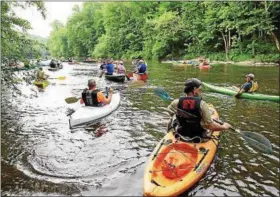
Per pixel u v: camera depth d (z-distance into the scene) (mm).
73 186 4391
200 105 4707
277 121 7359
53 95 11656
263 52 28891
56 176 4703
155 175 4152
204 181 4383
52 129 7047
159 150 4730
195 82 4777
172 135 5184
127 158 5297
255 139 4945
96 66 30172
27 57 9695
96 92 8023
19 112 8719
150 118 7699
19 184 4449
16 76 9758
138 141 6098
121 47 49438
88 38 64312
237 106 9031
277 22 29688
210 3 32781
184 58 35219
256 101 9773
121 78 15031
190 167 4379
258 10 27953
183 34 36906
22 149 5801
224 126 4910
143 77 14953
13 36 9211
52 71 23406
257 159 5152
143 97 10461
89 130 6875
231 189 4203
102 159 5293
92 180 4562
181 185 3969
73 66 30203
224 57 31469
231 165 4906
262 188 4254
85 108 8016
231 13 29938
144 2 47094
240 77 16297
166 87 12852
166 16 36719
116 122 7391
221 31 32250
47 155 5508
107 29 53625
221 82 14312
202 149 4773
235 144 5793
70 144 6043
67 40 77438
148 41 41969
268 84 13531
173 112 5016
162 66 25781
